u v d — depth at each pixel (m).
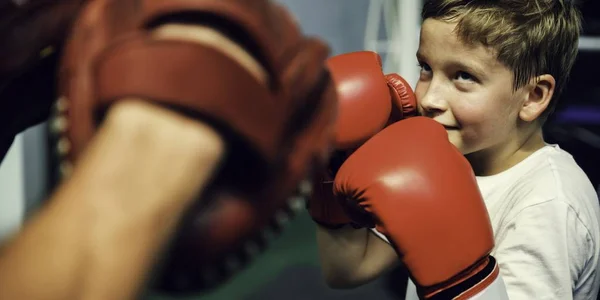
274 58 0.29
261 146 0.27
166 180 0.23
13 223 2.96
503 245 1.05
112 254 0.22
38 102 0.49
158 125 0.24
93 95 0.27
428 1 1.12
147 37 0.27
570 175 1.10
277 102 0.29
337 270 1.27
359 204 0.75
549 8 1.10
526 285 0.98
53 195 0.23
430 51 1.07
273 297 2.82
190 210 0.24
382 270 1.31
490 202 1.15
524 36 1.05
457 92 1.06
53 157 0.32
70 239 0.22
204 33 0.28
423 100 1.07
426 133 0.80
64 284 0.21
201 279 0.31
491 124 1.07
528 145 1.17
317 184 1.15
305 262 3.18
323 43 0.34
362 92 0.98
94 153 0.23
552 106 1.18
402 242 0.70
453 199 0.71
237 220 0.30
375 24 4.29
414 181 0.72
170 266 0.30
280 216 0.31
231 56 0.27
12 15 0.40
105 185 0.22
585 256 1.03
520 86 1.08
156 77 0.25
